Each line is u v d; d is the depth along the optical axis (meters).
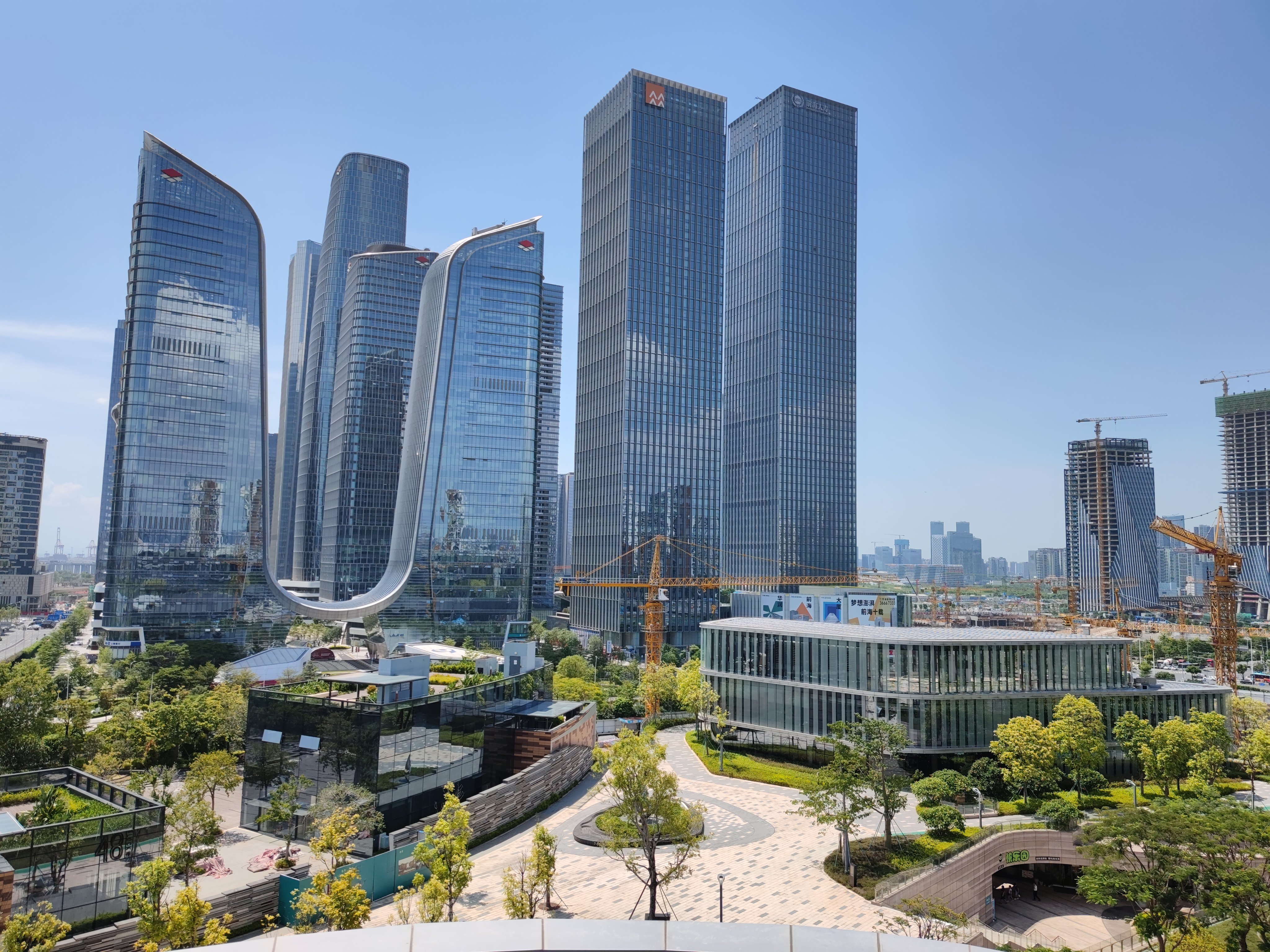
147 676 164.62
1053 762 106.06
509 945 16.64
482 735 103.38
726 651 149.00
